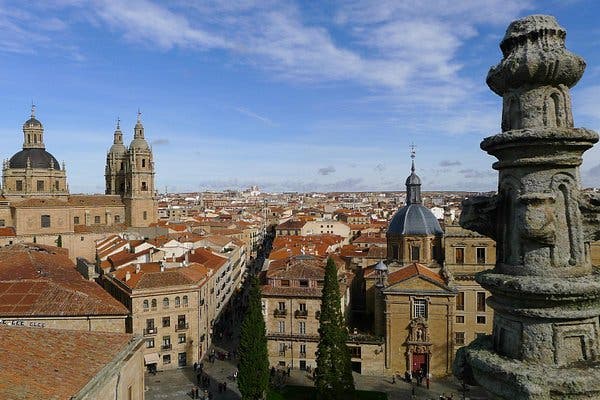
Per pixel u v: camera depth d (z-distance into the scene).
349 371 63.00
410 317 74.12
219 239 143.88
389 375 74.81
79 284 72.94
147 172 168.50
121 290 84.75
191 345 85.19
